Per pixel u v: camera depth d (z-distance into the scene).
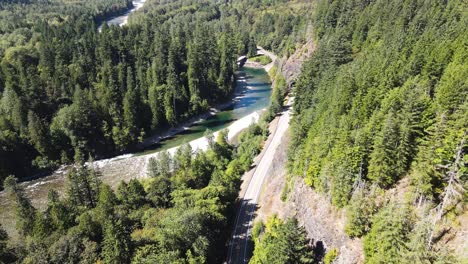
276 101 134.25
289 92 156.38
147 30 185.12
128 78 138.25
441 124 51.03
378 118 61.06
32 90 126.62
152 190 81.06
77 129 121.00
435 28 100.31
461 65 65.06
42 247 60.34
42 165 114.56
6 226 87.94
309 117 89.69
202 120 148.75
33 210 77.56
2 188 105.31
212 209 72.00
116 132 124.81
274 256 54.53
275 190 83.75
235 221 80.56
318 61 119.88
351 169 55.75
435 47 80.75
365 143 56.97
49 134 117.31
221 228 75.44
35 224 69.75
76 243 59.91
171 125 141.00
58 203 73.00
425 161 49.25
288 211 71.62
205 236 65.19
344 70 99.25
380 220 45.25
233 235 76.75
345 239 53.09
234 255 71.50
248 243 73.88
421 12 115.19
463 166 44.44
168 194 81.81
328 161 62.47
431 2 120.12
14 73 140.88
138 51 160.00
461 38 77.44
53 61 151.25
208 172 93.31
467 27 84.19
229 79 172.50
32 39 184.00
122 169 115.44
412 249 38.84
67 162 118.88
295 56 172.25
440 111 55.62
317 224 60.16
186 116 145.75
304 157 72.44
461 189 44.81
